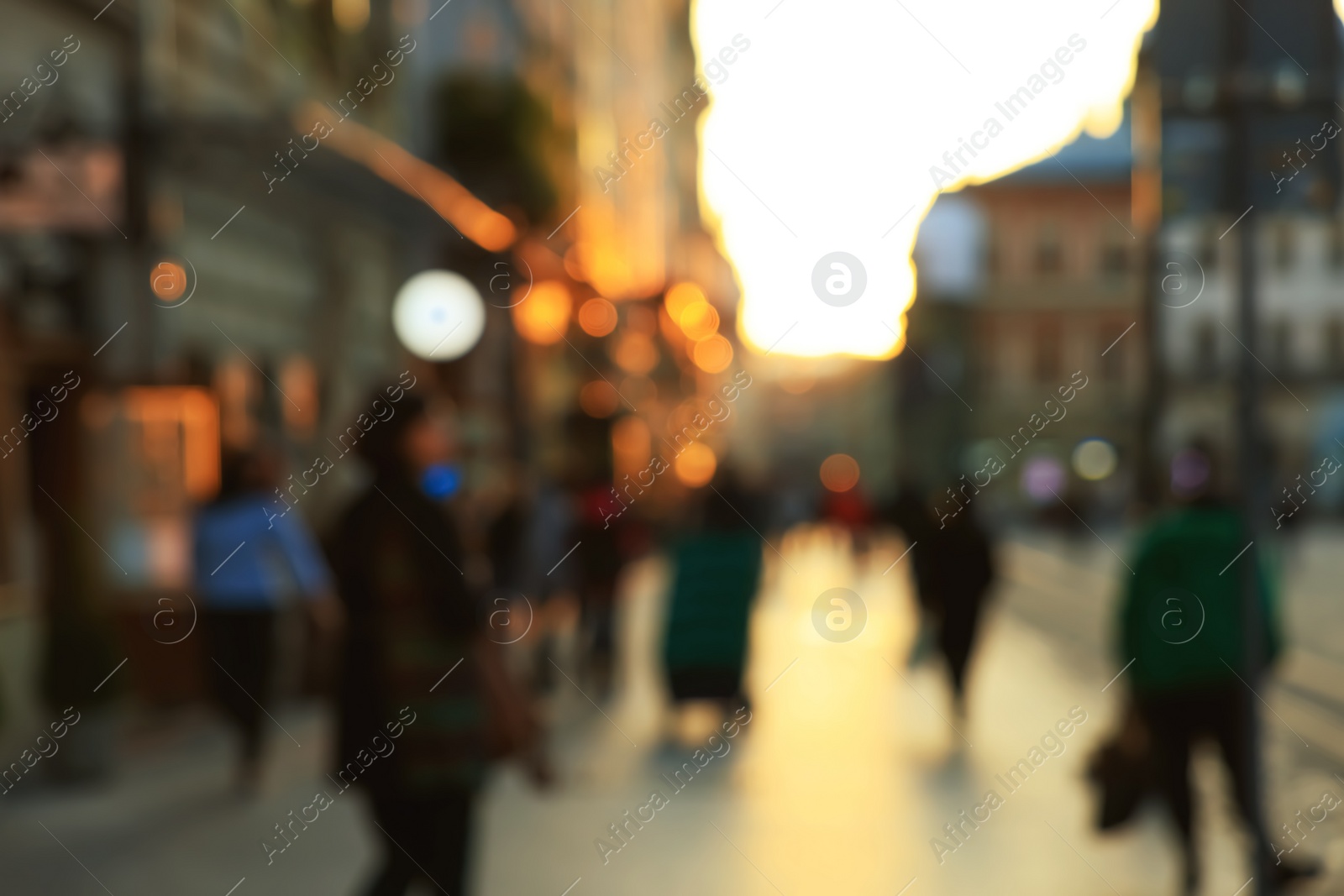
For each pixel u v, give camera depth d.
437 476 9.55
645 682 15.59
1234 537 6.96
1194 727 6.96
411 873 5.43
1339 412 57.81
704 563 12.28
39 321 12.74
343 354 20.36
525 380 24.88
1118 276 72.25
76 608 9.88
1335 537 47.00
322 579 10.42
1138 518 20.83
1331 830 8.00
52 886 7.08
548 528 13.91
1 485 11.95
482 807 8.91
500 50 30.59
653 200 63.09
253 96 17.95
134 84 14.15
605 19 49.53
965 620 12.16
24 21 12.66
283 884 7.15
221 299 16.38
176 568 12.41
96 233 12.40
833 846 7.91
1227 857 7.52
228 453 10.37
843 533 34.78
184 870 7.41
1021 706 12.98
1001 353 72.56
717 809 8.87
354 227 20.97
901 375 27.73
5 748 9.90
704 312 38.31
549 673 14.02
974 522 12.22
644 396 35.44
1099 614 22.19
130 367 13.64
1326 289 58.91
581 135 42.06
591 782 9.68
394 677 5.30
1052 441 70.69
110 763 9.82
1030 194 72.56
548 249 25.05
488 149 24.73
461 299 20.28
